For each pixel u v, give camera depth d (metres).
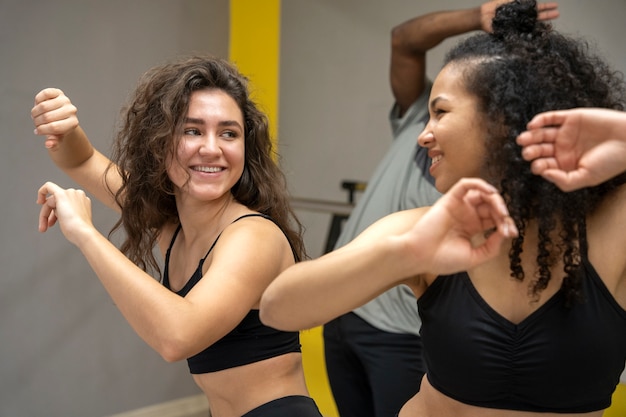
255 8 3.01
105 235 3.02
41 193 1.26
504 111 0.96
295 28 3.64
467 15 2.37
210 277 1.17
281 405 1.31
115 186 1.72
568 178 0.83
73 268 2.94
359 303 0.93
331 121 3.55
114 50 2.96
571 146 0.84
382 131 3.37
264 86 3.03
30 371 2.87
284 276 0.97
